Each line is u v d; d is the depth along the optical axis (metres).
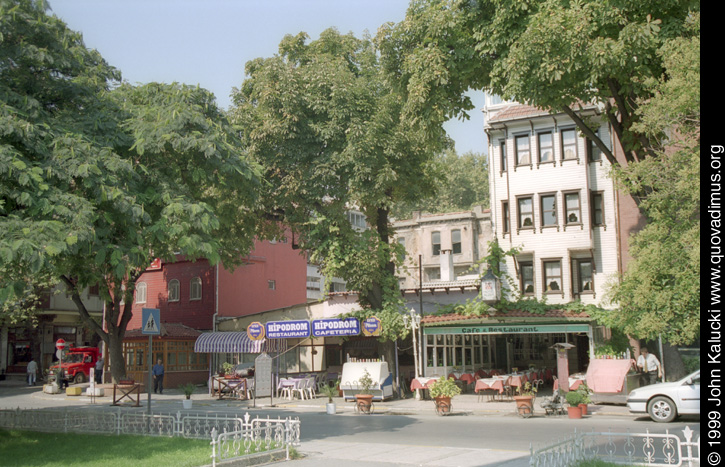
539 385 30.59
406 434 16.66
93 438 15.35
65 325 49.00
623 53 17.98
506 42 20.81
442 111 22.25
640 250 18.95
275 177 29.08
